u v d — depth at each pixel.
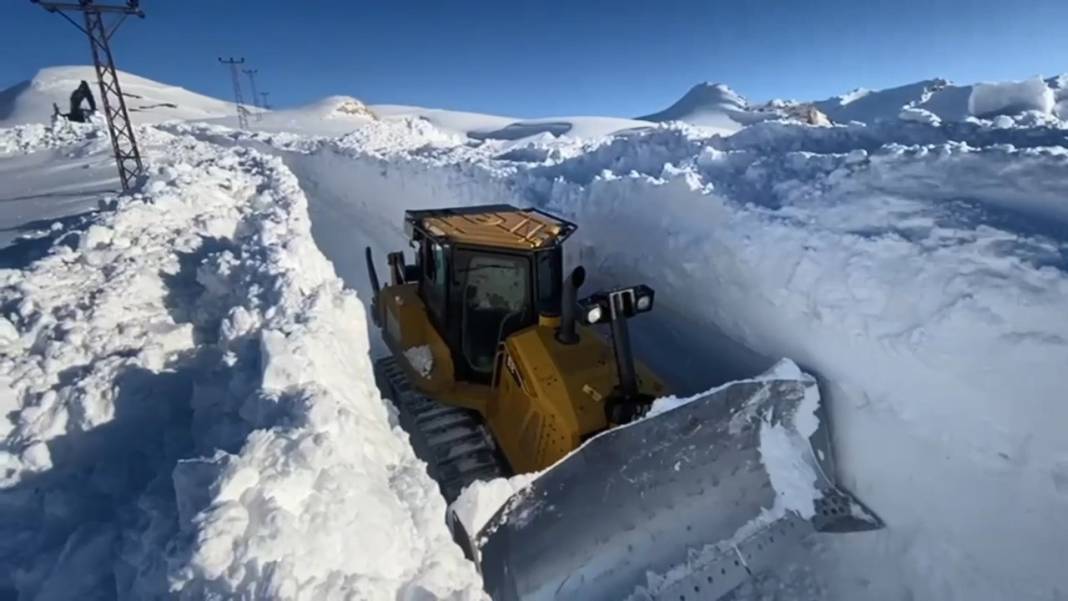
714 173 6.79
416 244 6.90
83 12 10.84
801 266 4.79
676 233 6.13
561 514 3.48
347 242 10.96
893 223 4.52
